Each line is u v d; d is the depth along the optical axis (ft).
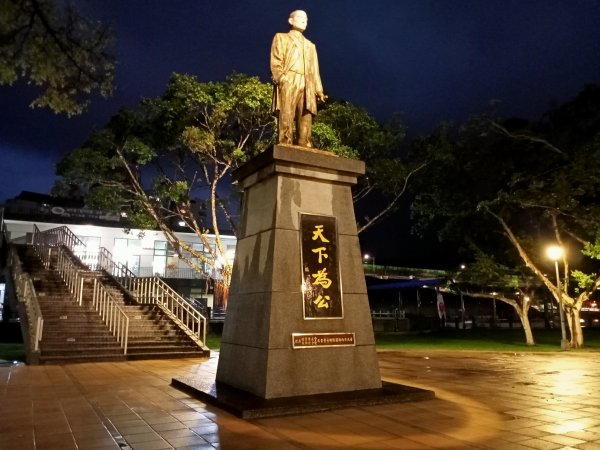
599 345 79.87
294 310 26.00
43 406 24.85
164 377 34.76
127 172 68.85
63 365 41.52
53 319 50.70
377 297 163.94
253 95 60.34
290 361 25.20
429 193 79.05
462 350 66.59
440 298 123.85
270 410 22.43
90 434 19.80
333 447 18.21
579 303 75.46
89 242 109.19
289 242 26.89
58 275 68.18
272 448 18.06
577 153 63.72
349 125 67.31
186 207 71.61
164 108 62.95
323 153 28.58
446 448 18.15
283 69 30.04
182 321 57.88
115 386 30.76
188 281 112.98
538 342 87.15
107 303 52.42
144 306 59.82
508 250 82.84
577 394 29.68
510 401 27.14
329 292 27.12
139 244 113.19
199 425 21.09
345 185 29.58
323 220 28.14
